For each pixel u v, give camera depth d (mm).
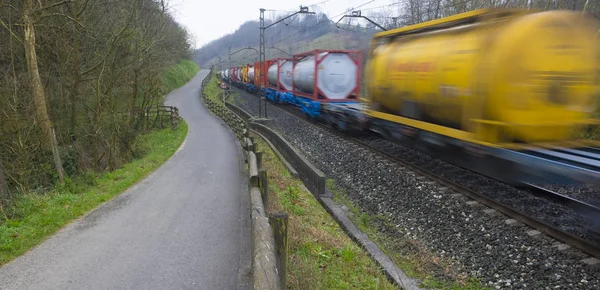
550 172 6691
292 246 6125
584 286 5473
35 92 12969
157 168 13039
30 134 13234
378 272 6238
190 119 30891
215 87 66812
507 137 7863
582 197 8078
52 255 5953
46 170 13203
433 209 8469
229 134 22297
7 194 10031
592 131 10711
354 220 9203
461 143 9031
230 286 4977
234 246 6219
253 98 41688
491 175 8508
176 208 8320
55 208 8078
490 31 7965
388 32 12383
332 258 6320
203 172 12188
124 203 8766
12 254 5980
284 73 30047
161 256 5867
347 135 17047
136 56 20500
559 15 7410
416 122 10695
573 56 7430
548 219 7340
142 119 25438
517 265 6191
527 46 7293
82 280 5160
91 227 7176
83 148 15969
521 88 7395
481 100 7902
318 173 10695
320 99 20359
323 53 20141
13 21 14773
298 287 4789
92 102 17344
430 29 10398
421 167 11055
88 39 17828
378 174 11109
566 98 7484
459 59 8633
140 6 20656
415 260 7070
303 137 18453
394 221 8797
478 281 6180
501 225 7148
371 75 13234
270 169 12391
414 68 10438
